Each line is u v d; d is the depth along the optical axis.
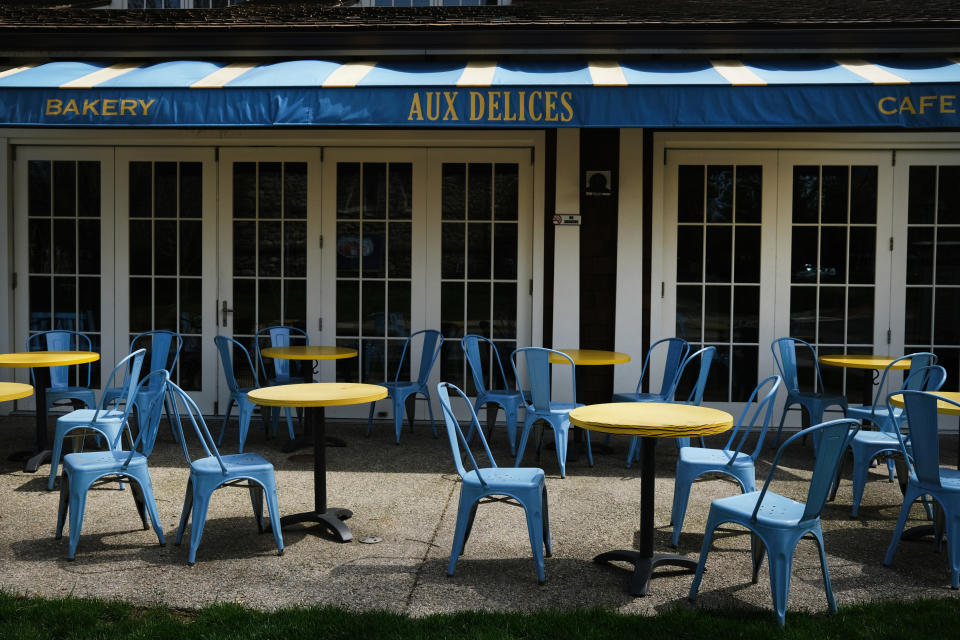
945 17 7.16
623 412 4.25
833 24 7.05
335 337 8.09
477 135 7.84
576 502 5.37
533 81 6.14
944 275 7.77
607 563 4.25
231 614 3.55
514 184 7.92
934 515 4.45
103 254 8.12
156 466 6.18
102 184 8.08
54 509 5.11
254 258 8.09
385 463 6.39
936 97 5.75
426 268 8.02
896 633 3.38
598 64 7.06
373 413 7.76
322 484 4.80
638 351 7.75
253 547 4.48
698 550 4.47
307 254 8.06
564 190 7.74
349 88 5.98
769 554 3.54
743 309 7.88
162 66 6.99
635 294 7.74
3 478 5.82
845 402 6.75
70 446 6.29
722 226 7.84
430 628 3.45
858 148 7.70
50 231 8.13
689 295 7.89
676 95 5.88
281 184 8.03
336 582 3.99
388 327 8.08
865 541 4.64
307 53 7.47
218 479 4.27
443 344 8.05
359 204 8.01
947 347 7.79
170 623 3.46
